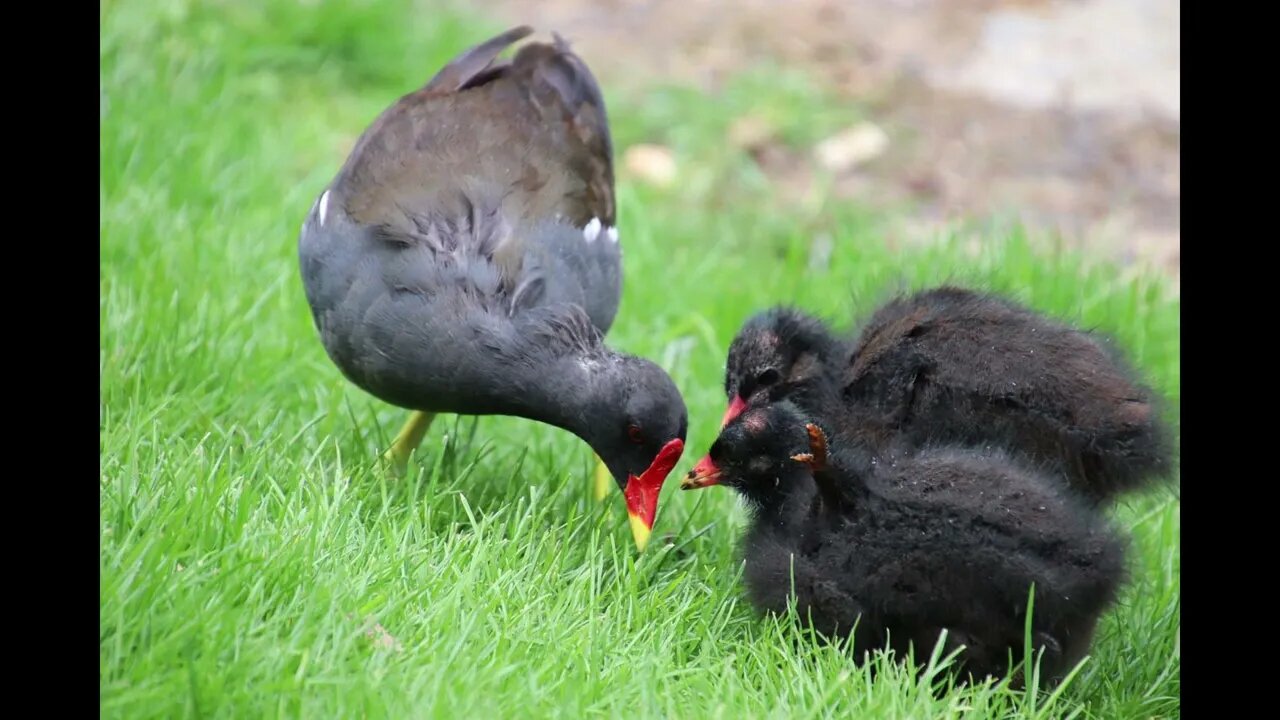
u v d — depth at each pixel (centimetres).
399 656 812
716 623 968
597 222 1162
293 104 1867
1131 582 962
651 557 1029
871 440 1052
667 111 1986
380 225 1070
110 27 1777
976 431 1025
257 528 905
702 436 1276
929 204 1869
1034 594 895
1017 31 2244
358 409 1240
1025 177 1938
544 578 945
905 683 884
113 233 1400
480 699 784
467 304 1041
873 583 918
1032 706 873
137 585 792
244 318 1271
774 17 2258
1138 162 1978
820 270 1658
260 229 1481
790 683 870
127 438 1001
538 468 1184
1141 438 1016
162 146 1598
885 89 2097
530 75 1229
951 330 1066
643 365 1041
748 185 1881
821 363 1139
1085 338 1072
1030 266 1542
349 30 1967
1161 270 1661
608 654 874
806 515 973
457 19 2083
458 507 1070
